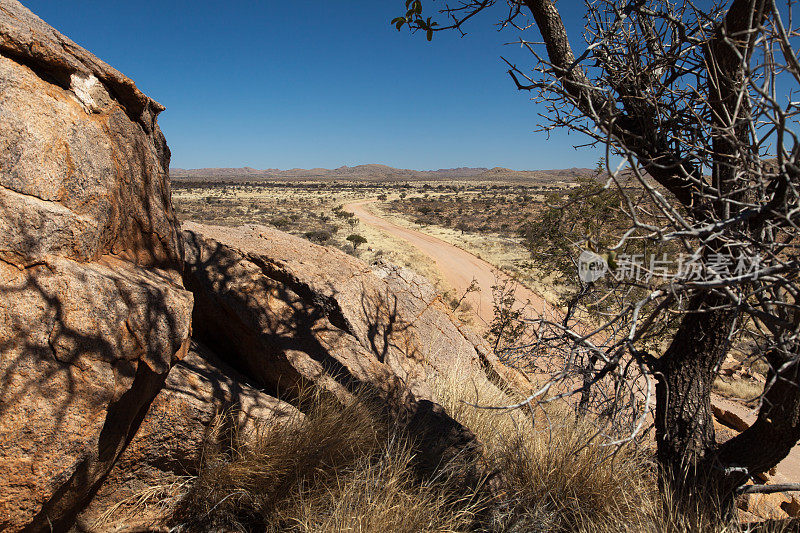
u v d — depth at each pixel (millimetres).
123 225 2732
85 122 2428
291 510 2719
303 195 143500
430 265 31766
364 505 2584
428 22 3189
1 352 1858
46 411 1914
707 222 2566
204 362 3590
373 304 5055
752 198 2547
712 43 2492
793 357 1979
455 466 3170
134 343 2338
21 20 2324
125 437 2473
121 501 2643
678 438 3086
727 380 12633
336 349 3973
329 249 5488
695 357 3105
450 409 4336
